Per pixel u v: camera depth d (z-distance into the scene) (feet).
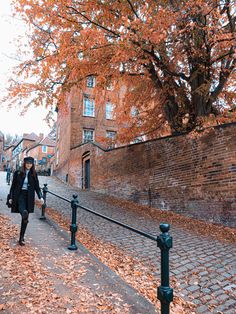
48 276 14.33
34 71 30.55
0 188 54.13
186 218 33.76
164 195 38.68
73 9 26.78
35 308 11.16
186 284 15.46
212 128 30.94
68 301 12.03
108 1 27.12
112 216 33.55
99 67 30.35
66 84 32.78
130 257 19.29
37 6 26.84
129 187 47.03
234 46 28.12
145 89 40.60
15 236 20.80
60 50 27.02
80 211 35.53
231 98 39.40
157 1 27.22
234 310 13.00
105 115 85.56
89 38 25.13
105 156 56.49
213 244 23.29
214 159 31.42
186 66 34.88
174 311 12.50
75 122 81.00
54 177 96.53
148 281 15.65
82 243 21.27
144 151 43.78
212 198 31.24
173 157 37.63
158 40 24.99
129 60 29.84
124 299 12.84
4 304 11.25
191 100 37.06
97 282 14.32
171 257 19.63
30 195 19.22
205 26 26.25
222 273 17.02
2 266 14.85
